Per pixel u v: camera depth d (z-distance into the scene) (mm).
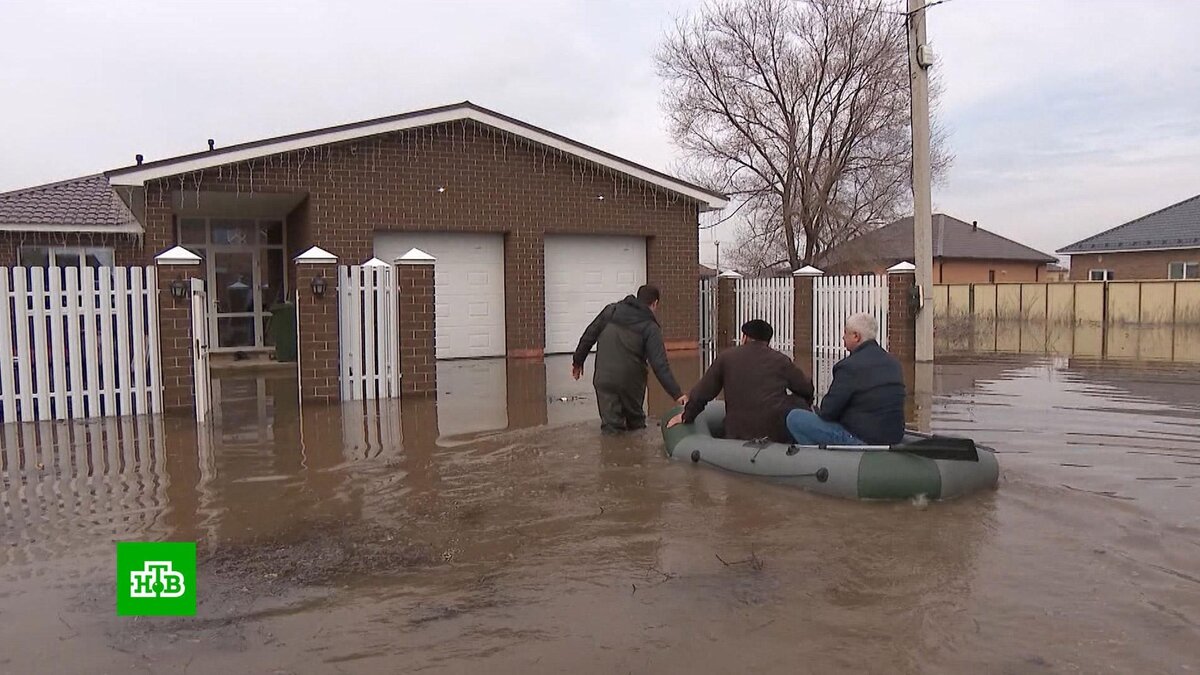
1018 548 4703
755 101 26703
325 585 4254
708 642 3551
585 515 5457
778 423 6836
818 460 5969
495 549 4801
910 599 3992
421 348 10992
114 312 9352
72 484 6328
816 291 16766
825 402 6320
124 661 3412
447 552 4754
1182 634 3574
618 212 17344
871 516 5352
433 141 15508
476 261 16422
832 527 5141
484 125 15812
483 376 13484
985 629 3646
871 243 29375
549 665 3361
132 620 3814
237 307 17172
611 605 3963
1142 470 6516
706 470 6645
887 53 25297
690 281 18219
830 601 3980
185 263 9477
